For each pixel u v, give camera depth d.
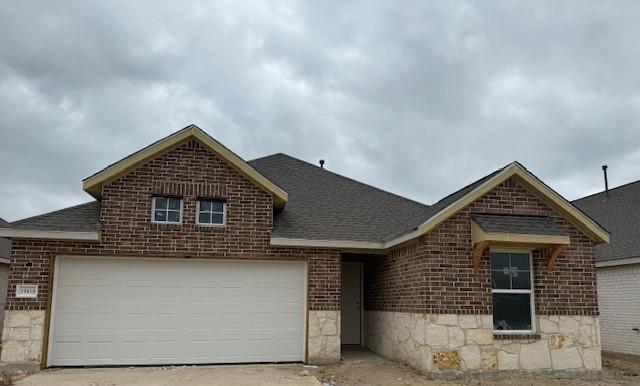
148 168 11.90
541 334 10.77
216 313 11.93
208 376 10.28
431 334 10.32
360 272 15.55
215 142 12.16
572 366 10.78
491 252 11.10
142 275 11.70
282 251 12.28
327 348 12.03
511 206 11.21
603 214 19.11
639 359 14.53
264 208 12.38
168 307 11.72
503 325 10.85
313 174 17.47
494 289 10.93
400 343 12.02
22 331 10.78
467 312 10.50
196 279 11.95
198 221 12.06
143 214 11.69
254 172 12.26
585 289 11.17
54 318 11.09
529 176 11.19
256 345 12.00
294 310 12.29
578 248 11.31
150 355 11.48
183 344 11.68
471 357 10.34
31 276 11.00
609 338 15.73
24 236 10.91
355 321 15.34
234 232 12.12
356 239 12.56
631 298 15.02
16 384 9.30
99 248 11.36
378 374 10.73
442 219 10.62
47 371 10.62
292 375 10.61
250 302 12.12
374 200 15.94
